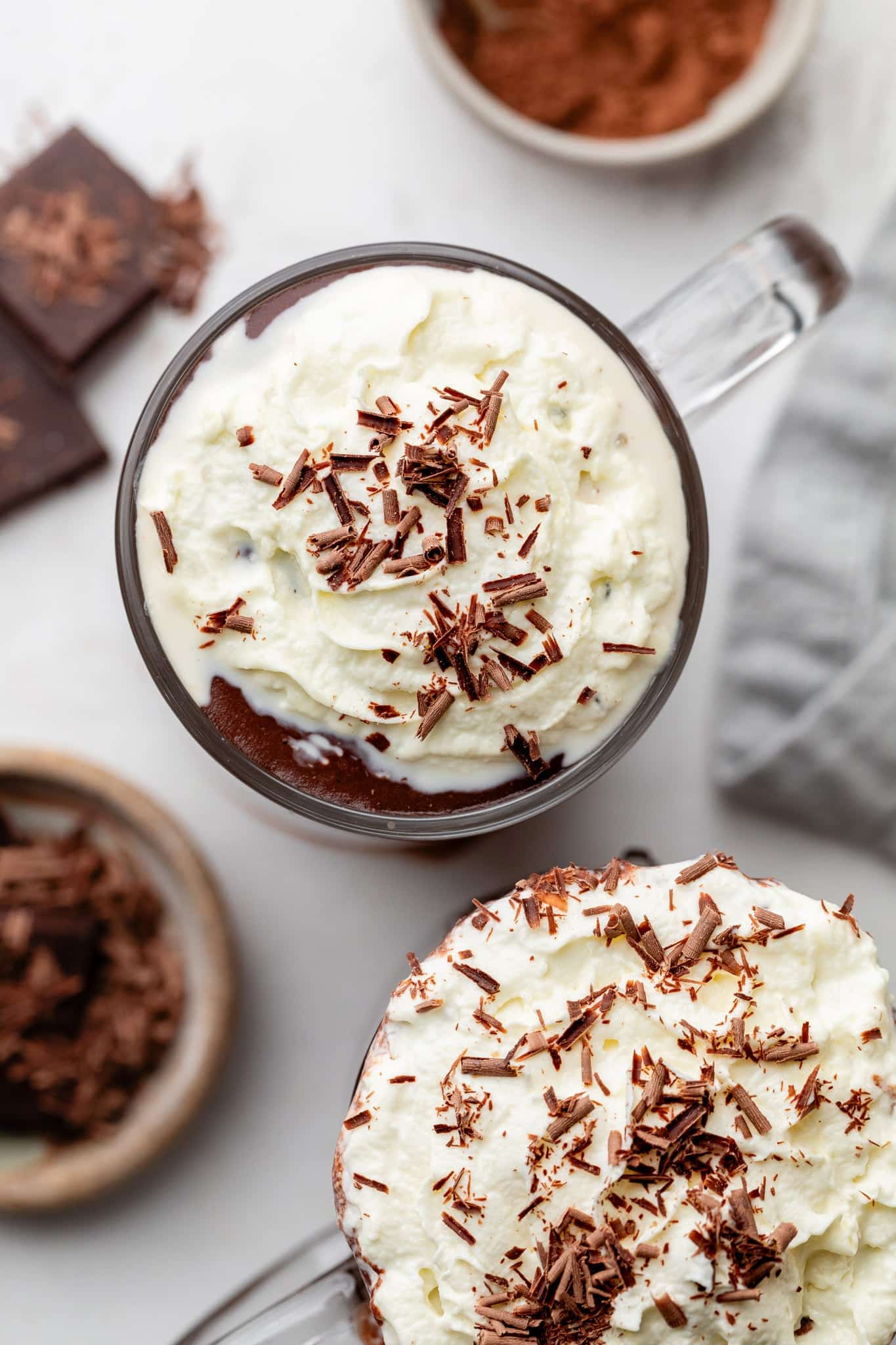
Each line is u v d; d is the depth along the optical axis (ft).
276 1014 1.44
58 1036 1.43
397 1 1.47
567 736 1.27
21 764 1.40
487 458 1.23
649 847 1.45
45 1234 1.44
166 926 1.44
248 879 1.45
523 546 1.23
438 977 1.21
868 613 1.46
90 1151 1.40
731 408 1.46
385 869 1.45
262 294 1.26
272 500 1.23
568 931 1.21
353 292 1.25
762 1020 1.21
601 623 1.25
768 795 1.46
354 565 1.22
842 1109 1.20
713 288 1.31
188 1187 1.44
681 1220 1.19
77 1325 1.44
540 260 1.47
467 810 1.27
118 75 1.47
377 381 1.23
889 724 1.45
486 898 1.41
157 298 1.46
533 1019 1.20
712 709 1.46
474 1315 1.19
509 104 1.46
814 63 1.47
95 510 1.46
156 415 1.25
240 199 1.47
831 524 1.46
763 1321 1.19
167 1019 1.43
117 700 1.46
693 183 1.47
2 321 1.44
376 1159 1.21
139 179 1.47
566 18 1.45
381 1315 1.20
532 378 1.25
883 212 1.47
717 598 1.46
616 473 1.26
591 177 1.47
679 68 1.45
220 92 1.47
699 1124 1.19
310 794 1.26
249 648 1.24
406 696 1.24
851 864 1.46
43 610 1.46
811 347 1.46
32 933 1.42
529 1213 1.19
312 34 1.47
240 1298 1.34
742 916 1.22
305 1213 1.44
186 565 1.24
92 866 1.44
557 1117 1.19
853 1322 1.21
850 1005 1.22
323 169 1.47
